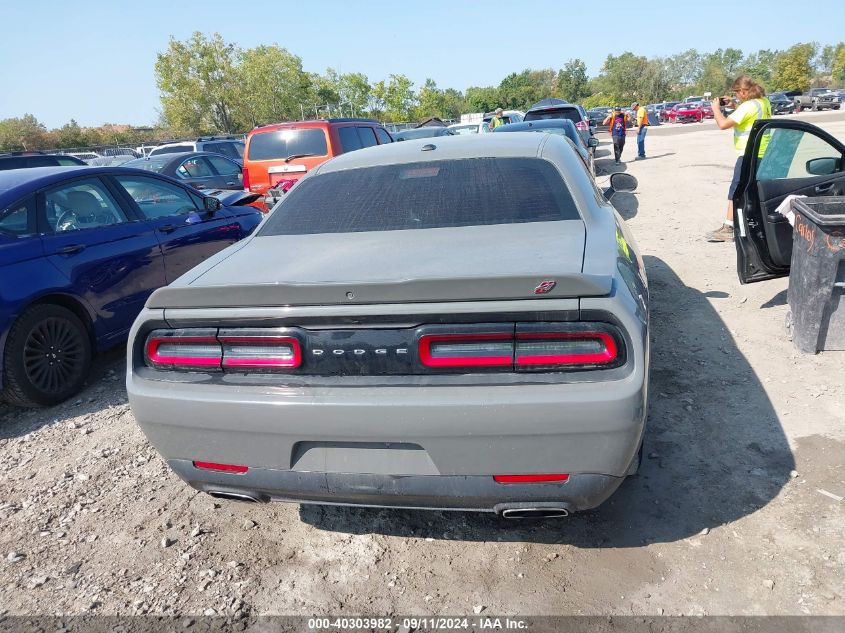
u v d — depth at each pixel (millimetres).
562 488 2121
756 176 4469
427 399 2064
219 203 5828
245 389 2229
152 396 2316
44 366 4199
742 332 4578
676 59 139250
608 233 2729
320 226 3025
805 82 94375
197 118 58125
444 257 2494
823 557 2398
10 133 58062
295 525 2877
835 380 3764
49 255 4277
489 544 2645
